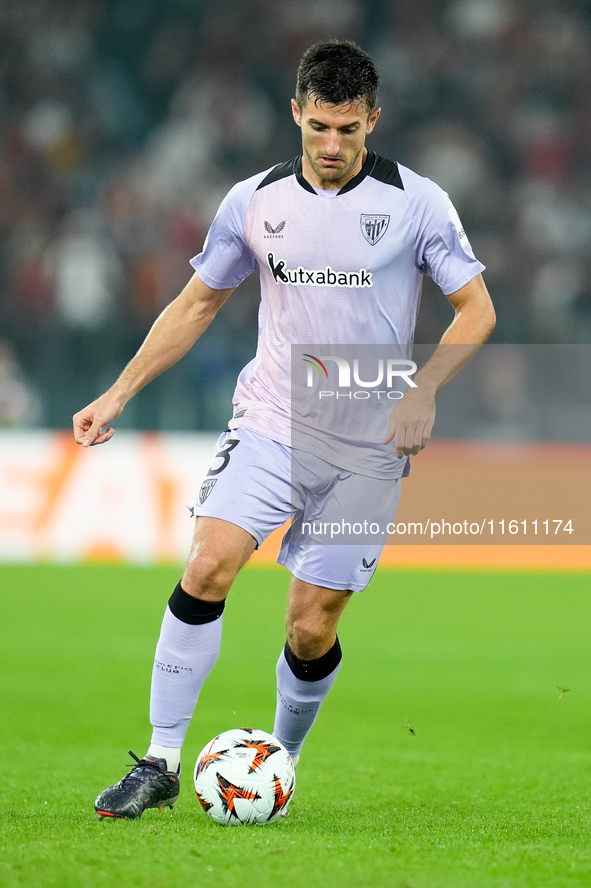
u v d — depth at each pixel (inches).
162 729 565.3
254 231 583.5
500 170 2888.8
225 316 2402.8
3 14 2950.3
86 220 2600.9
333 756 773.3
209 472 582.9
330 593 582.9
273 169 589.0
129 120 2915.8
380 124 2886.3
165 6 3021.7
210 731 850.8
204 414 2148.1
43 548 1809.8
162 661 562.6
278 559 605.0
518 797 636.1
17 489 1819.6
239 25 3004.4
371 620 1382.9
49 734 822.5
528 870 440.5
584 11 3107.8
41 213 2684.5
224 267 604.1
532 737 847.1
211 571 551.2
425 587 1649.9
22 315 2461.9
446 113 2950.3
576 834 522.6
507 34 3046.3
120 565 1784.0
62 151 2800.2
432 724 890.1
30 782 653.3
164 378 2164.1
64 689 989.2
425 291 2513.5
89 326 2417.6
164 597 1496.1
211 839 484.1
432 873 430.0
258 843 475.8
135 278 2507.4
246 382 614.9
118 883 407.5
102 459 1828.2
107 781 661.9
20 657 1127.0
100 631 1267.2
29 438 1838.1
